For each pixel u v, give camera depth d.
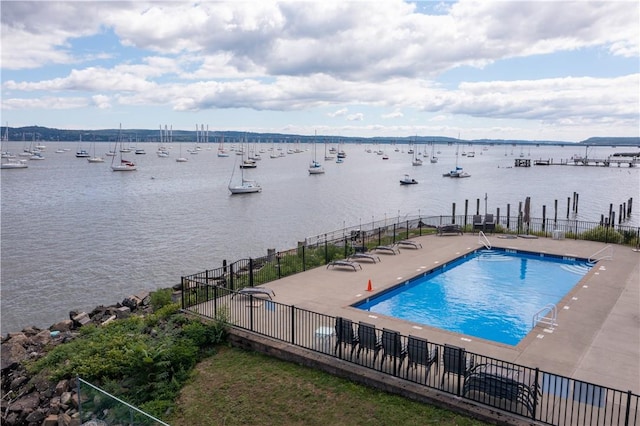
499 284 22.05
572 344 14.23
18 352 17.94
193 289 19.44
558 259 26.14
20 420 12.95
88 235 48.56
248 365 13.65
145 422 10.30
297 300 18.31
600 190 93.75
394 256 26.11
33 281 33.28
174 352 13.57
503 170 157.75
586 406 10.27
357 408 11.24
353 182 113.25
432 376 12.18
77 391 12.95
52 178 115.31
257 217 60.91
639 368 12.68
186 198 80.56
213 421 11.27
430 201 78.25
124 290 31.55
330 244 29.81
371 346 12.78
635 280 20.91
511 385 10.52
